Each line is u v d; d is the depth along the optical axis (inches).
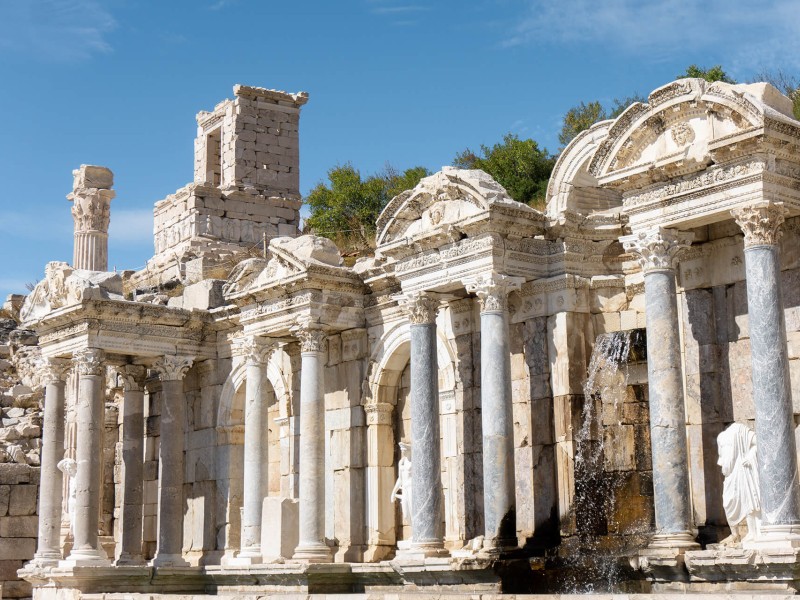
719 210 962.1
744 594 812.6
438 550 1171.9
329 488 1398.9
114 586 1454.2
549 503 1151.6
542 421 1170.0
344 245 2057.1
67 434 1846.7
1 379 2090.3
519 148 2310.5
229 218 2085.4
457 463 1262.3
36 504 1787.6
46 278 1550.2
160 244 2166.6
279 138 2193.7
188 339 1555.1
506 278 1147.9
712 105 962.1
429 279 1205.1
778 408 915.4
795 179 957.8
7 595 1732.3
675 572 959.6
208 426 1567.4
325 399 1421.0
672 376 997.8
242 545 1402.6
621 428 1154.0
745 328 1031.0
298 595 1072.2
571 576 1063.0
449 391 1282.0
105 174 2145.7
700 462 1051.9
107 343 1485.0
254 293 1391.5
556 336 1167.6
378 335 1362.0
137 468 1557.6
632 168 1011.3
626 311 1178.6
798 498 911.7
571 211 1170.6
